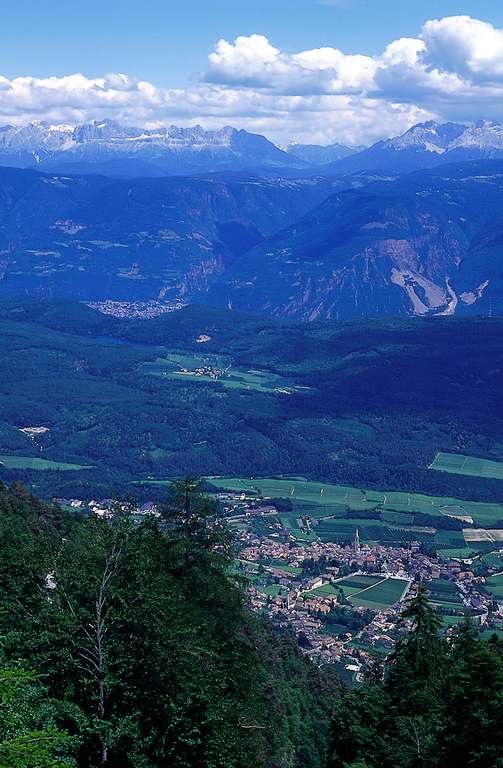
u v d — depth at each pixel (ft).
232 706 173.47
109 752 153.79
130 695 156.04
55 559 171.22
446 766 186.09
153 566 175.73
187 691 158.51
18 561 175.52
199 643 168.86
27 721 129.08
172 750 155.84
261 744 205.57
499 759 171.32
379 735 213.87
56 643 156.97
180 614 169.58
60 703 146.51
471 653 212.43
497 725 178.91
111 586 164.04
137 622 162.20
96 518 185.47
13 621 166.71
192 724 157.07
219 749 159.22
